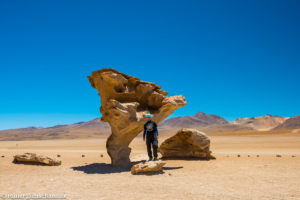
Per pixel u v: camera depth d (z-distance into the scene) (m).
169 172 10.12
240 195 6.22
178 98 12.92
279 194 6.34
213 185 7.46
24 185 7.49
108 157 16.59
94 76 11.90
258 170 10.58
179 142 16.16
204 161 13.97
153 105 12.77
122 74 11.93
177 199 5.83
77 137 159.62
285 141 42.94
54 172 10.33
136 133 12.57
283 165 12.05
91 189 6.91
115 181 8.12
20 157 12.91
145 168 9.57
